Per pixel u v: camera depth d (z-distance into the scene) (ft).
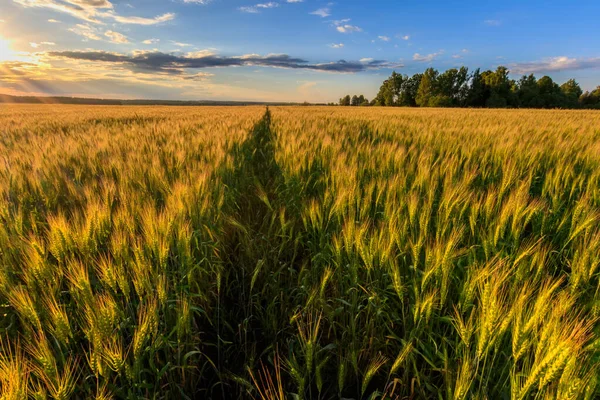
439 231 10.09
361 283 8.93
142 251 7.70
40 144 25.26
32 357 6.17
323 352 7.73
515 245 9.43
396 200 12.32
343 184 14.44
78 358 6.53
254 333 8.64
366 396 7.09
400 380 6.24
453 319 6.57
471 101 264.11
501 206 11.83
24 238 8.84
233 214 14.08
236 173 19.79
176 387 6.79
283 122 44.96
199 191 12.99
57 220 9.11
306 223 11.49
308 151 21.44
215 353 8.43
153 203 11.18
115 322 6.43
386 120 50.72
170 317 7.40
